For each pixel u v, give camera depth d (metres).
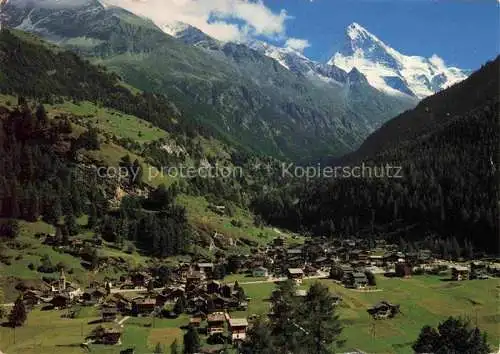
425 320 164.00
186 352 125.38
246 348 110.62
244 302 178.00
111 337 138.25
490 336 146.62
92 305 178.50
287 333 108.69
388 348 138.12
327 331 109.38
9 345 134.12
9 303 177.62
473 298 188.50
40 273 198.25
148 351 130.12
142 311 169.62
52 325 153.00
